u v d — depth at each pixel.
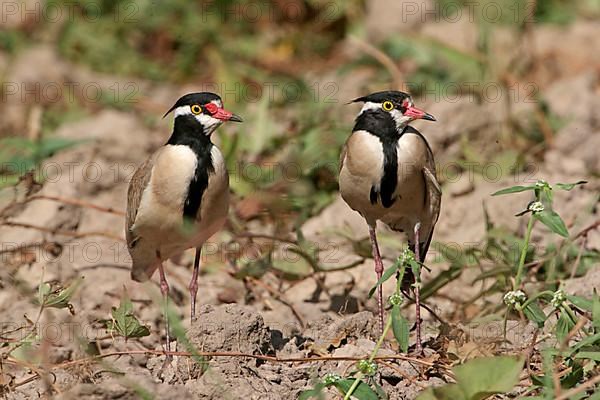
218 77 20.33
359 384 9.53
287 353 11.12
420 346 11.02
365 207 12.44
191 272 14.19
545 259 12.95
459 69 19.67
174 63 22.11
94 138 17.80
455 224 14.99
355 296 13.22
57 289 11.70
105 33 22.70
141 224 11.95
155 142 18.20
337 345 11.23
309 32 22.73
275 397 10.02
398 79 18.16
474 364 9.11
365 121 12.24
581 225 14.22
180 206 11.80
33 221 14.85
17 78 21.00
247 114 18.89
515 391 10.02
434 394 9.19
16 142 16.95
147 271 12.62
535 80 20.45
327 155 16.45
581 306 9.91
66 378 10.38
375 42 22.67
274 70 21.70
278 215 15.38
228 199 12.16
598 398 9.16
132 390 9.47
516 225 14.69
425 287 12.60
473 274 13.29
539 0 23.41
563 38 22.17
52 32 23.06
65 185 15.52
